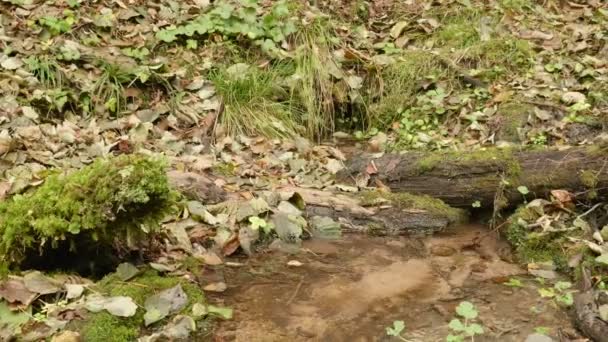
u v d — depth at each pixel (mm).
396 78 5438
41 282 2615
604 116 4625
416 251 3500
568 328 2709
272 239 3510
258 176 4188
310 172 4387
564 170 3617
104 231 2633
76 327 2445
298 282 3123
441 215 3779
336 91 5293
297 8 5816
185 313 2680
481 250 3514
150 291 2725
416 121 5051
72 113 4457
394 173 4102
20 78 4375
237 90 5016
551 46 5691
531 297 2975
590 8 6453
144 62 4996
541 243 3350
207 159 4258
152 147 4297
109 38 5117
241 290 3023
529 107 4758
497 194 3725
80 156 3971
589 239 3293
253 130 4828
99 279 2859
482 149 3988
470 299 2973
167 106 4727
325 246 3527
